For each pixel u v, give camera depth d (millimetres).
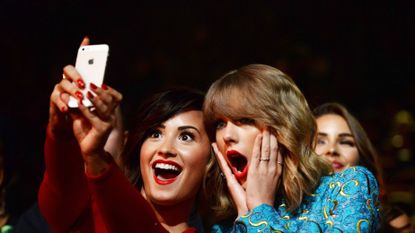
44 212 1865
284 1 6348
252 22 6293
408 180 5453
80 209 1906
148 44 6195
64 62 5898
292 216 2018
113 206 1738
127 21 6180
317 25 6297
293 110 2057
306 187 2016
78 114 1654
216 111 2084
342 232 1803
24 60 5793
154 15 6246
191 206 2238
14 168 2781
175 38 6250
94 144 1637
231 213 2223
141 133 2188
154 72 6121
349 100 6102
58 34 5949
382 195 3057
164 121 2168
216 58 6227
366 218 1854
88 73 1662
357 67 6215
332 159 2965
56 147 1772
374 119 6008
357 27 6281
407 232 3072
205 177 2197
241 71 2127
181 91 2229
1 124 2768
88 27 6051
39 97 5730
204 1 6332
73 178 1822
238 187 2068
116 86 6043
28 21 5883
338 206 1909
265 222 1901
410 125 5891
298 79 6109
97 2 6094
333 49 6262
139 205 1784
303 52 6203
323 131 3004
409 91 6109
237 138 2061
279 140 2029
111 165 1736
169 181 2146
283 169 2062
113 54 6098
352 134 3004
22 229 2510
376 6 6301
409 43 6250
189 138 2174
